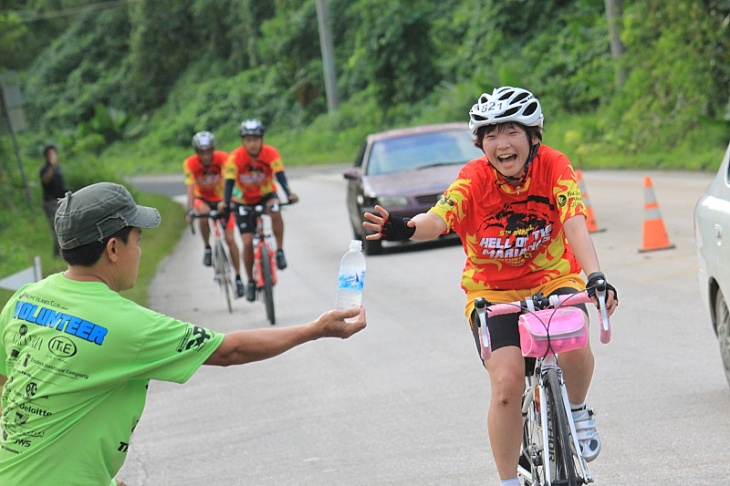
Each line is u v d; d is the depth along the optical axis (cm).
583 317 659
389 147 2591
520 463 738
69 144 8650
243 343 530
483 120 701
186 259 2781
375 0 7050
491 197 723
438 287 1866
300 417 1130
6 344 527
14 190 3741
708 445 886
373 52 7050
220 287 2030
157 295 2141
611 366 1185
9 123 3475
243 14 9706
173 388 1362
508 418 694
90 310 511
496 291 749
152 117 10338
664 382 1095
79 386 504
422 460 933
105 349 506
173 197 5316
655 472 838
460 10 7500
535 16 6631
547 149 725
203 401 1266
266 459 991
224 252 1922
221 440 1077
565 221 700
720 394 1027
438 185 2378
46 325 514
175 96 10094
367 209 2416
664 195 2766
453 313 1617
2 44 4331
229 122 9231
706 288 1039
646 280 1664
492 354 701
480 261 746
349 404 1159
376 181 2461
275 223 1780
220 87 9588
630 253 1939
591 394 1084
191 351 518
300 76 8856
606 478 838
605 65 5028
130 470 1004
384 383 1235
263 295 1748
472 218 731
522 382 694
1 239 2995
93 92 10700
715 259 988
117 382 508
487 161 728
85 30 11312
